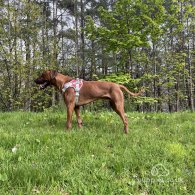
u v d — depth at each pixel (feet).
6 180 12.28
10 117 31.42
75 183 12.50
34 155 15.89
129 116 32.65
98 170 13.94
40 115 32.83
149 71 69.21
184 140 20.84
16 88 68.80
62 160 15.08
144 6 52.80
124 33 53.62
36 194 11.45
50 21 103.09
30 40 68.13
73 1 102.73
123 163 14.75
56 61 78.18
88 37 54.49
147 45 52.65
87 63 95.55
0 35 63.00
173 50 85.40
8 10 63.26
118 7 52.54
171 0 57.57
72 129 23.53
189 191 12.58
